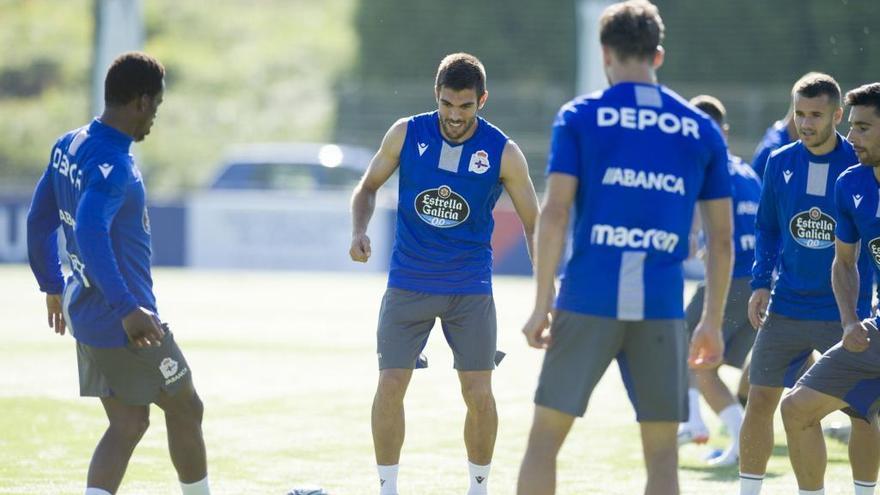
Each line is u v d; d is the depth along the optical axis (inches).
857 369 757.9
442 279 832.3
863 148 745.0
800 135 805.2
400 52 4842.5
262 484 905.5
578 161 617.9
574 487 905.5
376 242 3186.5
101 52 3225.9
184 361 724.0
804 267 815.1
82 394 727.7
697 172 626.8
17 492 854.5
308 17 5664.4
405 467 974.4
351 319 2116.1
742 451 833.5
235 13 5679.1
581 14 3452.3
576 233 630.5
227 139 4650.6
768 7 4630.9
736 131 4104.3
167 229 3233.3
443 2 4891.7
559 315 633.0
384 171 860.0
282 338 1844.2
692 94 4439.0
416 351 836.0
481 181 831.7
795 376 823.7
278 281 2928.2
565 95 4352.9
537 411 641.6
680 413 637.3
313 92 4953.3
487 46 4771.2
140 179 698.8
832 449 1073.5
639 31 626.2
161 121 4739.2
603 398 1350.9
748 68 4554.6
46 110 4840.1
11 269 3073.3
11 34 5265.8
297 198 3235.7
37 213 736.3
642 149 614.9
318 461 992.2
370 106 4419.3
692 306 1093.8
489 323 837.8
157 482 894.4
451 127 817.5
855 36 4527.6
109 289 655.8
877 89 740.0
